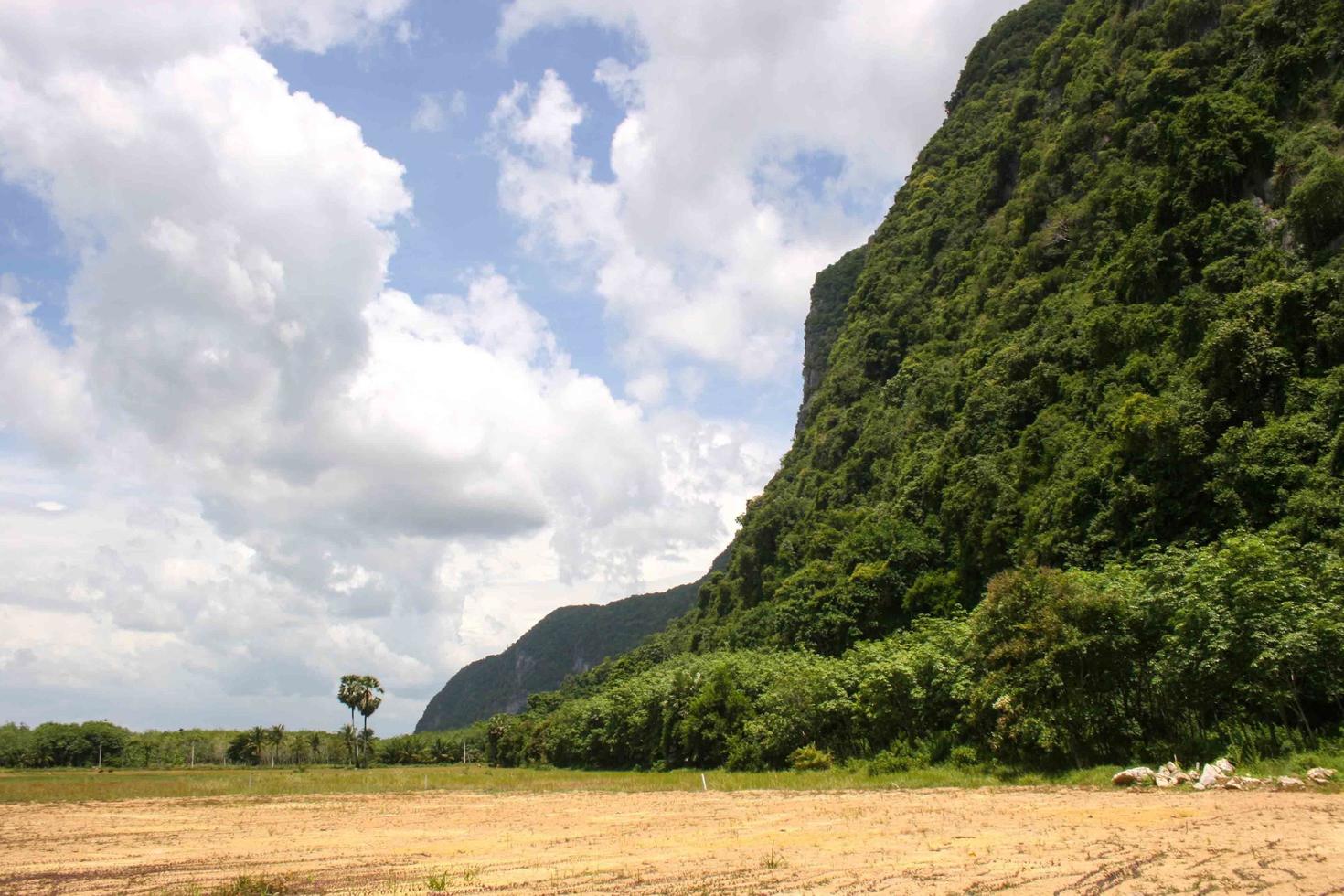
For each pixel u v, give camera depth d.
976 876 15.99
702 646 115.69
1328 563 32.78
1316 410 43.34
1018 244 92.56
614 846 23.16
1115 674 36.16
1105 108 85.12
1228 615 31.55
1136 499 49.97
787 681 58.97
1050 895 14.27
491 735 142.38
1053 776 36.59
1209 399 48.94
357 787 57.59
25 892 19.11
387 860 22.23
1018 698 37.38
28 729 130.12
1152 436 49.69
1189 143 63.19
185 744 132.50
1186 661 32.41
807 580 82.12
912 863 17.73
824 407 132.25
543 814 35.06
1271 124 59.38
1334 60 58.69
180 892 18.42
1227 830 19.64
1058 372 68.62
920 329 116.31
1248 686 31.58
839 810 30.27
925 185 144.50
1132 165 77.50
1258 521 43.41
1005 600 38.62
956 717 46.94
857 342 132.12
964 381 84.88
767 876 17.12
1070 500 54.69
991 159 113.94
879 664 48.59
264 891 18.03
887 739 51.28
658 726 81.81
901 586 72.06
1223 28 74.81
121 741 127.19
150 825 34.47
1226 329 48.56
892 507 83.62
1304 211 51.06
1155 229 63.97
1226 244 57.22
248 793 54.06
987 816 25.62
